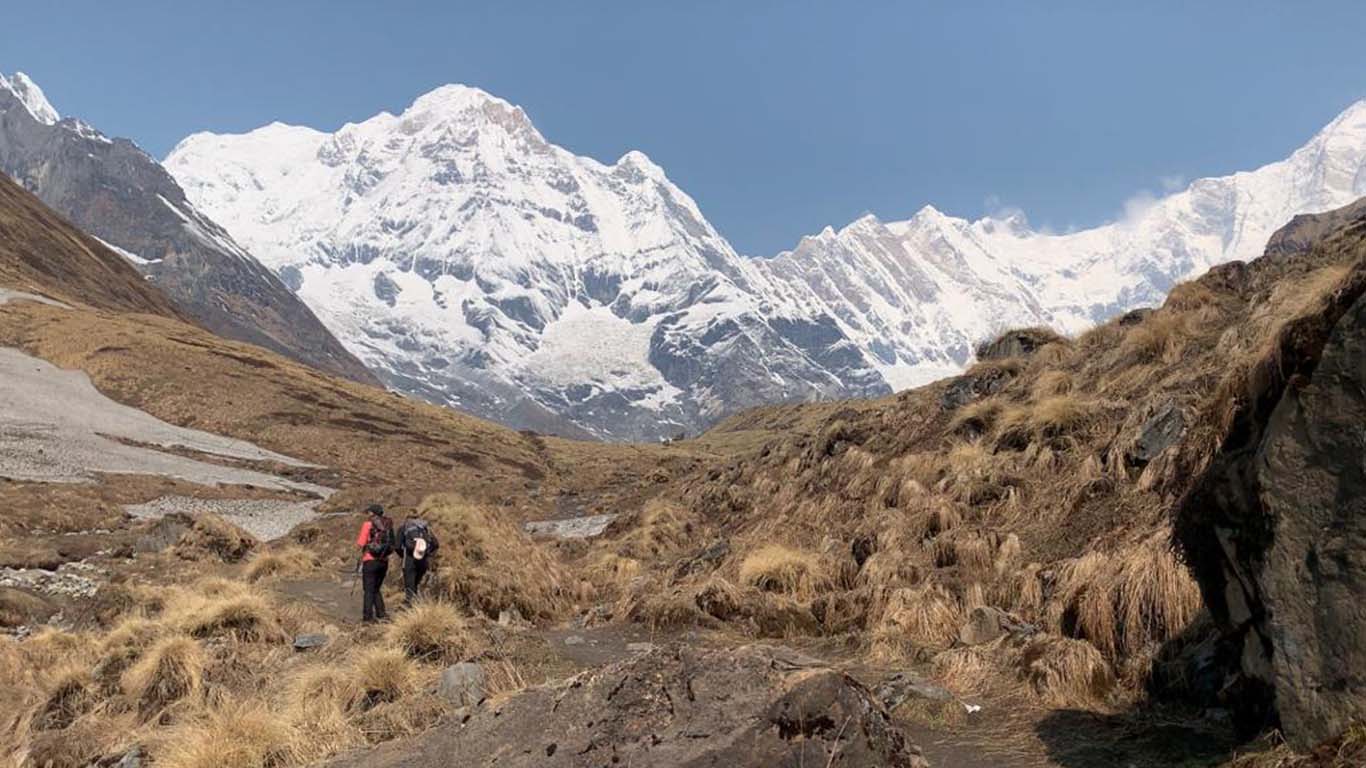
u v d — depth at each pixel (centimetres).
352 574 2056
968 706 855
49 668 1330
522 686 932
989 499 1412
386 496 4947
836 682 500
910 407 2150
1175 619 865
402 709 850
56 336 10275
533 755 527
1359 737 467
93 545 2705
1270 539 523
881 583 1253
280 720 866
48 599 1975
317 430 9144
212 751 808
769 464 2550
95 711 1074
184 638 1109
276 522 4269
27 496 3609
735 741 477
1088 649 875
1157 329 1642
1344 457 491
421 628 1082
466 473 8638
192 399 9244
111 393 9031
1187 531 629
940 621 1109
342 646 1159
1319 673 494
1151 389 1450
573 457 11444
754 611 1314
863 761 476
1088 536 1159
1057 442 1476
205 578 1727
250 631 1295
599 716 530
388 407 11694
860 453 1995
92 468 5269
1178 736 686
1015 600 1119
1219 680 751
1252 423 576
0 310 10888
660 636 1278
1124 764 660
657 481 4206
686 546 2173
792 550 1539
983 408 1752
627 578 1870
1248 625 584
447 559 1783
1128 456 1269
